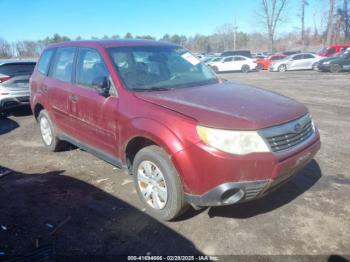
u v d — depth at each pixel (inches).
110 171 187.2
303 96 452.8
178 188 122.6
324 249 115.4
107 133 152.6
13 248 120.9
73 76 180.2
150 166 133.6
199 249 117.6
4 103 331.3
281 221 132.3
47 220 138.7
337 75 783.7
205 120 114.4
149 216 138.3
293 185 162.4
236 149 110.9
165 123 121.3
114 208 146.3
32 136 270.1
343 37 2117.4
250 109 123.7
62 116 191.6
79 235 127.8
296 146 124.3
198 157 113.0
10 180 179.9
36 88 219.6
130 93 142.2
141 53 168.7
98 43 170.9
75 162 203.3
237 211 140.0
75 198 156.9
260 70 1122.7
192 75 170.4
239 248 117.2
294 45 2529.5
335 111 339.9
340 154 205.3
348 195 152.2
